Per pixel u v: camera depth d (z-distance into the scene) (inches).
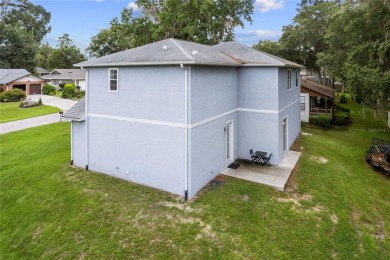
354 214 404.2
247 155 555.8
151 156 430.9
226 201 389.1
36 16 3112.7
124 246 315.0
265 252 303.0
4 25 2224.4
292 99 671.1
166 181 419.5
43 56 2997.0
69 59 2802.7
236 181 452.4
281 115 545.6
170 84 395.5
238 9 1200.8
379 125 1040.8
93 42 1680.6
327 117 968.3
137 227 340.8
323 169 534.9
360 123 1079.6
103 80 469.1
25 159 590.9
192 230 331.0
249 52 578.2
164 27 1151.6
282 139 565.6
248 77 535.8
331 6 1416.1
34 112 1196.5
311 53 1571.1
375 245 343.9
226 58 512.7
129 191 425.1
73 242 331.9
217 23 1147.9
